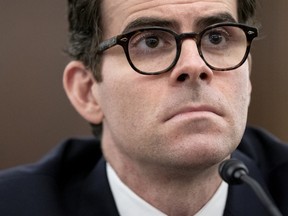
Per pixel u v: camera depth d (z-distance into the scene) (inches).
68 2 61.8
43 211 58.2
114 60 51.4
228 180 43.3
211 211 55.1
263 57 119.3
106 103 53.7
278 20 118.0
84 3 56.6
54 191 60.6
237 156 63.1
